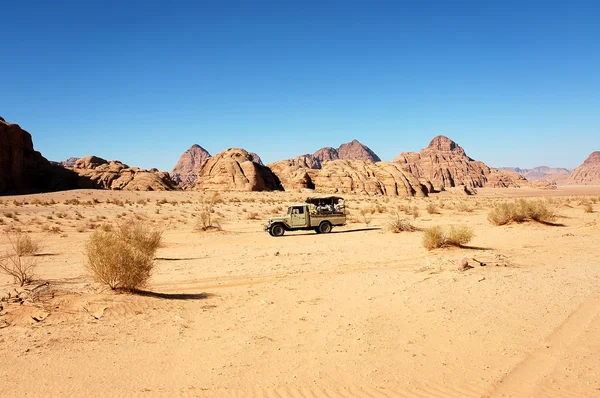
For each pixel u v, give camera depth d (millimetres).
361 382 5484
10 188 79062
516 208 28656
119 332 7289
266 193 98250
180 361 6168
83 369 5805
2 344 6555
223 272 13789
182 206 58531
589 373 5543
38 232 28203
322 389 5293
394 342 6910
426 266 13266
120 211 48031
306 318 8328
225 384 5414
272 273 13516
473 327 7504
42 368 5789
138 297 9102
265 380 5543
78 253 18969
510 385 5332
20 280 10781
